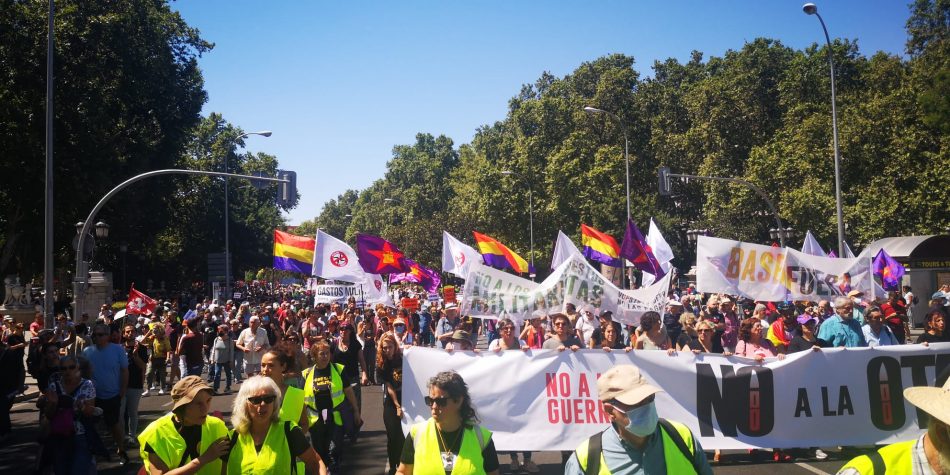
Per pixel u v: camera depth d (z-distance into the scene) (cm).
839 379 838
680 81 6450
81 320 1780
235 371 1961
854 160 4038
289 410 642
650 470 344
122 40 3272
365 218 12138
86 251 2336
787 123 4744
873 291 1277
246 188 6819
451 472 439
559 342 884
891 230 3794
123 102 3359
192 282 6262
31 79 2953
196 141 6128
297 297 5775
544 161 5650
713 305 1405
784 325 1156
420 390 803
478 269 1004
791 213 4119
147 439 488
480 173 5784
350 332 1077
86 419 766
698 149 5181
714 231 4716
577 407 816
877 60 4600
